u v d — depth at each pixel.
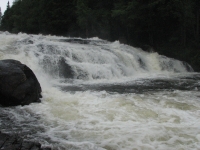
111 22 30.89
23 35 21.36
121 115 7.28
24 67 8.90
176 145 5.29
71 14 36.22
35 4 45.28
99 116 7.18
